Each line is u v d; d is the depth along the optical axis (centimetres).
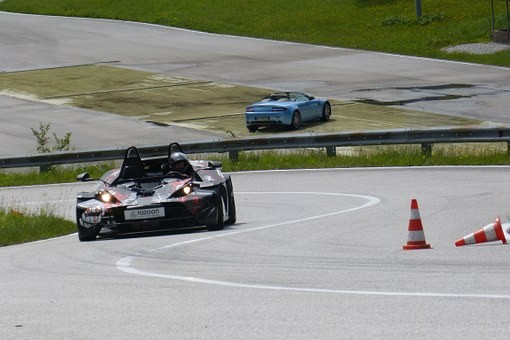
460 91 11300
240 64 14088
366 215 4006
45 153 7375
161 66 14088
